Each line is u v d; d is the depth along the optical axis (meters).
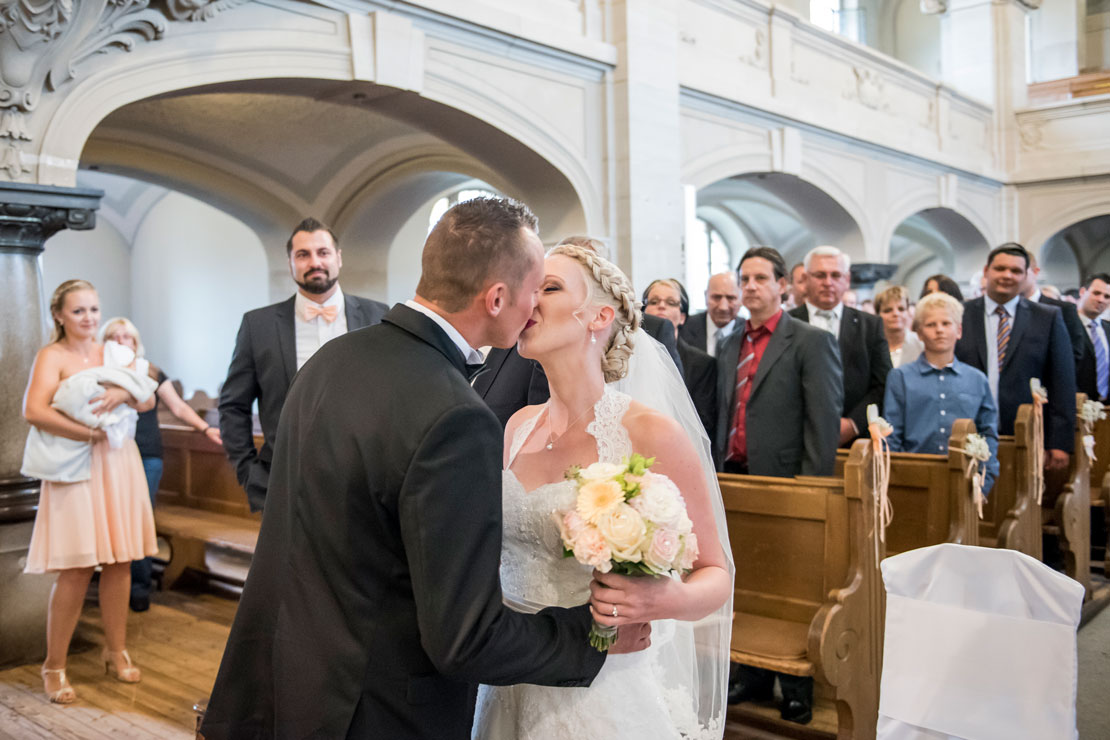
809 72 10.07
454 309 1.54
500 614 1.38
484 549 1.39
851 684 2.71
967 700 2.09
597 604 1.46
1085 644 4.20
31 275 4.32
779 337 3.56
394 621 1.43
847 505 2.83
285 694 1.42
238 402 3.51
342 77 5.52
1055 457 4.50
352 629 1.41
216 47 4.93
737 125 9.01
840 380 3.49
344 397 1.47
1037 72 16.03
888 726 2.21
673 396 2.18
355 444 1.43
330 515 1.43
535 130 6.75
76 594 3.92
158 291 12.33
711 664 2.07
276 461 1.57
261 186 8.93
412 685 1.43
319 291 3.45
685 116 8.33
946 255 16.73
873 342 4.49
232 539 5.09
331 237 3.45
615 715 1.68
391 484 1.39
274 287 9.57
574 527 1.43
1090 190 13.52
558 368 1.80
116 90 4.52
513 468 1.86
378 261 9.66
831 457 3.40
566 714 1.69
